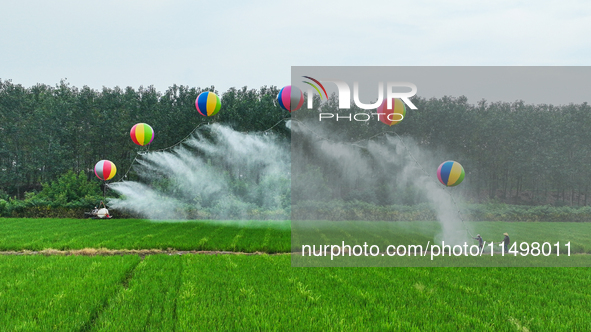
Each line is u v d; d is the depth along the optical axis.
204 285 9.30
